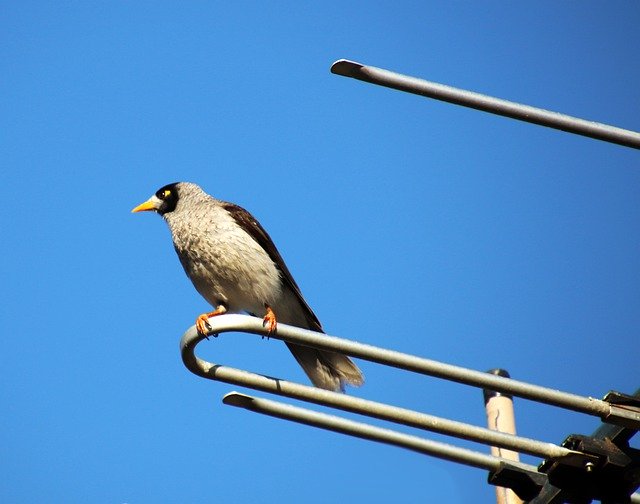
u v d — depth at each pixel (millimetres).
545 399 8477
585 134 8633
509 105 8617
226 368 8984
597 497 8883
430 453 9141
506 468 9164
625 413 8492
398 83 8531
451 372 8500
